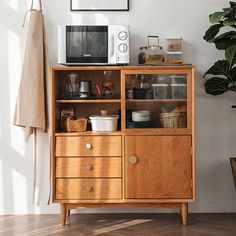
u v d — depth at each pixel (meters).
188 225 3.06
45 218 3.27
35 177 3.35
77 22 3.34
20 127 3.37
